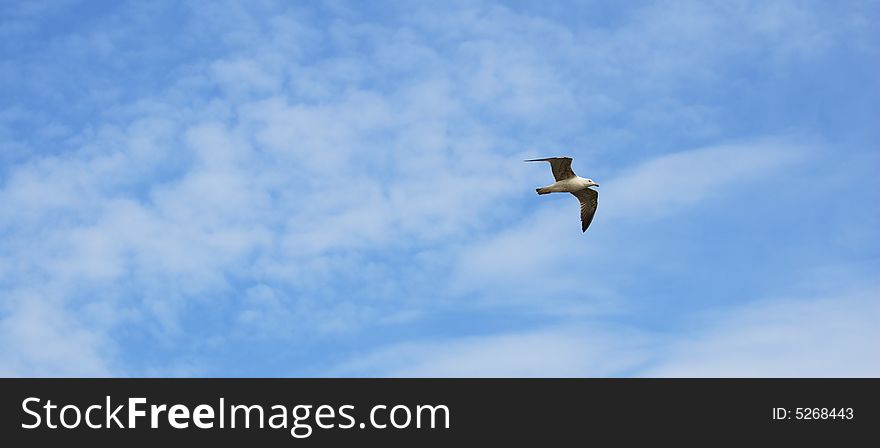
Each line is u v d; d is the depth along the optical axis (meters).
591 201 44.03
